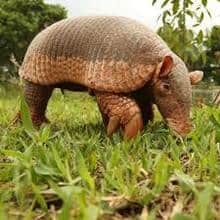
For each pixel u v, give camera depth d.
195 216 0.37
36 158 0.61
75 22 0.98
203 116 1.10
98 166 0.63
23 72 1.06
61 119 1.39
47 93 1.11
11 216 0.43
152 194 0.44
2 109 1.66
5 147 0.78
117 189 0.48
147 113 1.01
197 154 0.66
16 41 5.92
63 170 0.50
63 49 0.97
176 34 1.33
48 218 0.42
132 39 0.89
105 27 0.93
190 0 1.29
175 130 0.85
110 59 0.89
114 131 0.88
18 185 0.47
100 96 0.90
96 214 0.34
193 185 0.46
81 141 0.77
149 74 0.87
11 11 6.10
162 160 0.50
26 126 0.63
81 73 0.94
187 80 0.89
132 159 0.64
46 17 6.28
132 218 0.42
